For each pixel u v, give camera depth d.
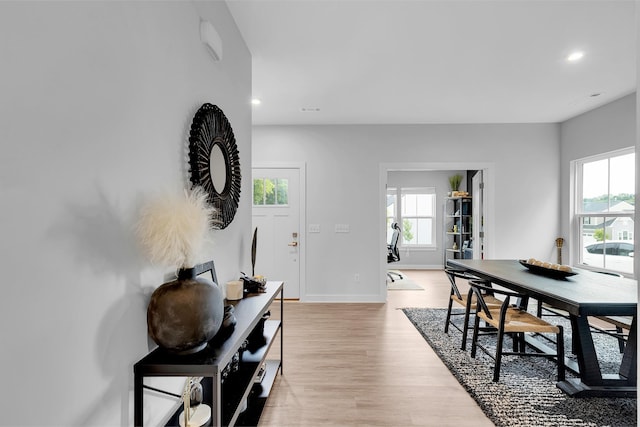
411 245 7.49
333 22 2.18
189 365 1.06
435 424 1.82
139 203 1.11
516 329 2.24
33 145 0.71
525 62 2.76
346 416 1.89
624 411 1.90
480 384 2.20
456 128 4.57
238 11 2.05
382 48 2.52
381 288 4.53
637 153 0.80
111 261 0.97
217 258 1.83
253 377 1.69
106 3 0.94
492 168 4.57
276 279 4.63
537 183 4.57
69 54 0.80
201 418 1.28
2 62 0.64
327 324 3.53
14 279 0.67
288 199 4.63
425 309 4.05
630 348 2.05
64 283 0.79
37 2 0.72
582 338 2.10
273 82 3.15
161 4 1.25
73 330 0.82
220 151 1.81
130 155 1.06
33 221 0.71
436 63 2.77
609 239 3.89
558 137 4.55
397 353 2.76
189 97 1.48
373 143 4.59
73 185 0.82
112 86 0.97
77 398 0.83
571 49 2.54
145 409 1.18
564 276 2.62
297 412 1.93
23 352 0.69
